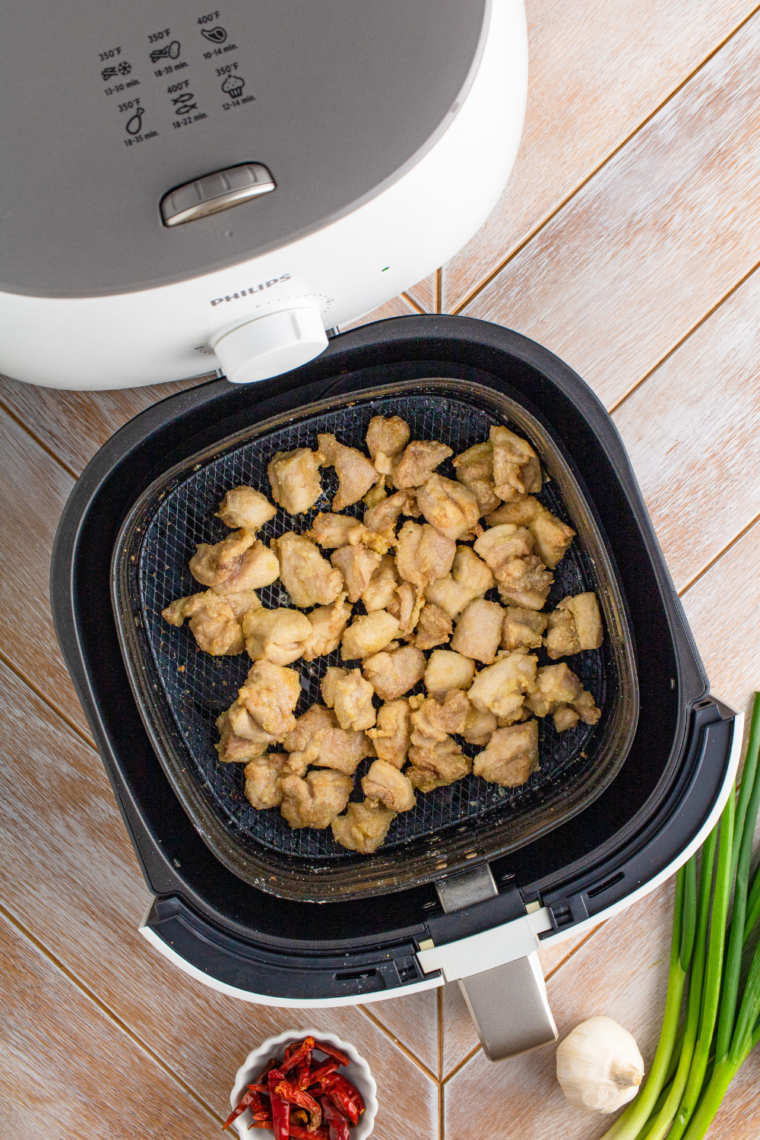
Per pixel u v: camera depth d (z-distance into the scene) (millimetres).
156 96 518
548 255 667
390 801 634
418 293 667
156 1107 678
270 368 558
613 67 660
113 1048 677
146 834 582
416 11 513
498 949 585
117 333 541
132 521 619
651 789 589
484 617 640
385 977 585
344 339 584
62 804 672
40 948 674
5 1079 674
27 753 670
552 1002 681
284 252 522
